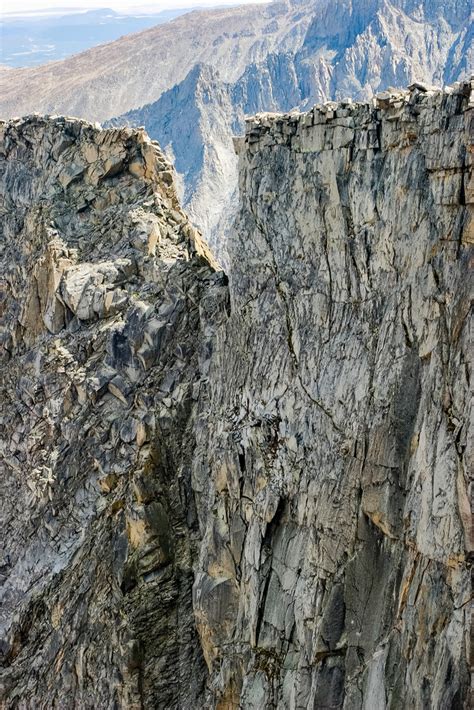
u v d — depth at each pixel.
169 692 30.81
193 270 38.94
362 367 24.48
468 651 18.34
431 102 21.64
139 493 33.53
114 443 37.41
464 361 19.70
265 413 28.62
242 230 30.84
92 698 31.94
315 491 25.47
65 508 38.56
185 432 35.12
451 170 20.86
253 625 27.17
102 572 34.12
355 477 23.89
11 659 36.22
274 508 27.11
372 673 21.80
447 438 20.05
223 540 29.97
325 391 25.84
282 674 25.61
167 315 38.03
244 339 31.11
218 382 33.41
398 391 22.53
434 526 20.17
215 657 29.58
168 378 36.88
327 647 23.55
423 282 21.98
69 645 33.88
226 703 28.33
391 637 21.39
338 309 26.02
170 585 32.41
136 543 32.97
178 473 34.28
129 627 31.52
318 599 24.62
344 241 25.53
